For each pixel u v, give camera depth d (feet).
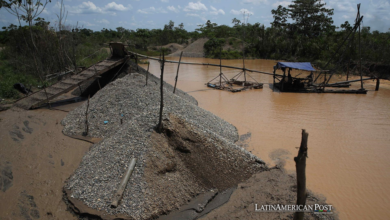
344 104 54.95
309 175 27.25
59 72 65.51
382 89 71.67
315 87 69.21
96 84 59.11
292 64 68.18
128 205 19.88
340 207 22.24
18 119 40.57
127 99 39.70
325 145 34.37
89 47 110.01
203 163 25.29
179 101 41.22
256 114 47.34
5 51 77.46
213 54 157.69
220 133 35.29
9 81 55.11
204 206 21.62
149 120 27.89
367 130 39.73
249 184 24.84
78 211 20.22
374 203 22.76
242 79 85.87
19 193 23.24
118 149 24.86
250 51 159.02
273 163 29.25
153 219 19.76
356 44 99.30
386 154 31.81
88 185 22.30
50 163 28.32
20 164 27.94
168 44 190.39
